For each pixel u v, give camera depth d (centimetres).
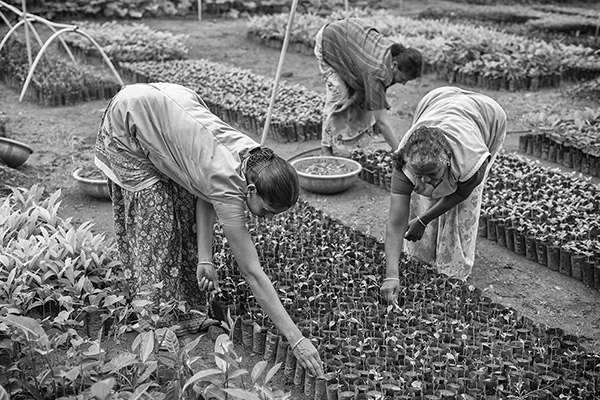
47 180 782
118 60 1293
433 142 444
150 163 458
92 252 546
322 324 476
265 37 1547
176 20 1798
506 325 488
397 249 506
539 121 915
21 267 511
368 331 478
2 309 453
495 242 683
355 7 1970
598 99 1157
